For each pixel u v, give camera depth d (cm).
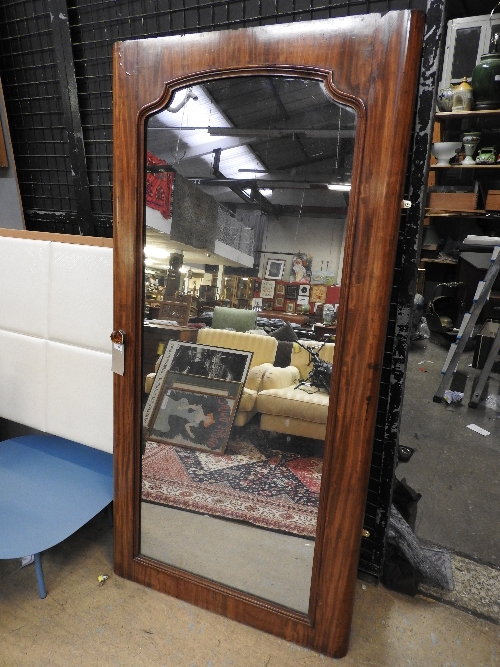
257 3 119
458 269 498
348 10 111
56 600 127
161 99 106
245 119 110
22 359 154
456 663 116
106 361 138
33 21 144
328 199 101
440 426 297
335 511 107
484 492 216
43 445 165
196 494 135
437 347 481
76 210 164
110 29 136
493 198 440
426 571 145
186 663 110
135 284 118
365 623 127
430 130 110
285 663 112
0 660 108
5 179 166
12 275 149
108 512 162
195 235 123
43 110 154
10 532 121
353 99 89
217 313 124
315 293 107
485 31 414
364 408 99
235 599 122
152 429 131
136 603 128
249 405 127
